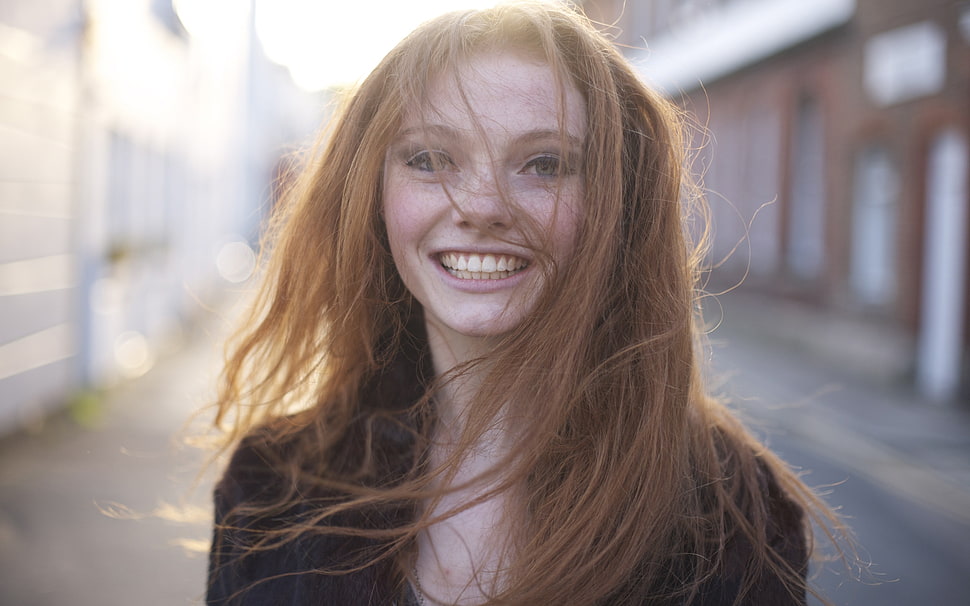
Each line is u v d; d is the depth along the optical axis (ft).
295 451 4.47
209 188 51.57
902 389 28.40
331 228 4.43
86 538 11.64
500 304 3.76
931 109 29.35
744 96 49.01
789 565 3.81
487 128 3.62
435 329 4.27
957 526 14.25
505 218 3.59
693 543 3.73
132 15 26.12
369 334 4.42
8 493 13.47
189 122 40.22
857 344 33.71
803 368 32.55
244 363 4.85
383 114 3.86
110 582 10.28
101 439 17.25
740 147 49.75
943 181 28.53
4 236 16.61
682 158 4.36
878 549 12.79
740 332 46.44
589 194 3.69
